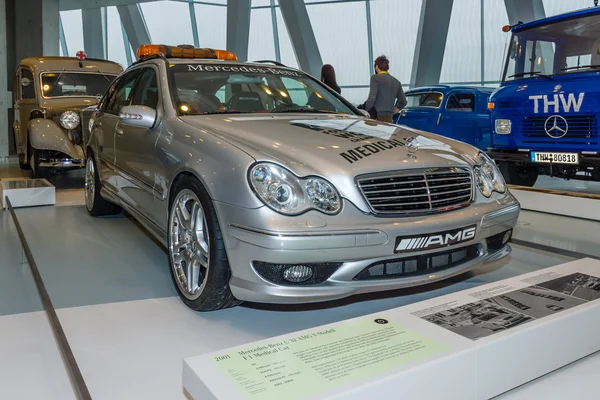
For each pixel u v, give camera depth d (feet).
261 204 6.68
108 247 11.37
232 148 7.38
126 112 9.29
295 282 6.91
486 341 5.40
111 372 6.20
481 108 24.67
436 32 36.58
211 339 7.06
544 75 16.51
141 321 7.61
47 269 9.91
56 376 6.15
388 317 5.90
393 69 46.62
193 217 7.82
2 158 32.30
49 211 15.02
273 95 10.57
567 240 12.16
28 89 21.54
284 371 4.69
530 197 15.42
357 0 45.65
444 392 5.07
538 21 17.13
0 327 7.43
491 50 41.52
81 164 19.22
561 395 5.80
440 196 7.55
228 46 44.70
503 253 8.54
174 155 8.34
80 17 55.11
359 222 6.84
